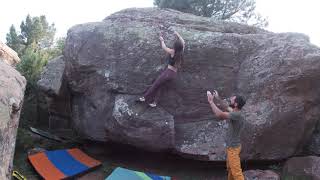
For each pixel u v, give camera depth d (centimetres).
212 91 1004
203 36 1034
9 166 574
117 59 1027
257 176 899
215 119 993
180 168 1047
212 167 1028
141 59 1013
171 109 995
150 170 1035
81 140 1159
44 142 1159
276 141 977
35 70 1393
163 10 1178
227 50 1024
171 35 1032
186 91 1002
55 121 1305
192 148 961
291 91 964
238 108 763
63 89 1214
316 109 1004
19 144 1045
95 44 1051
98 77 1036
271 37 1048
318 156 1020
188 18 1139
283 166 984
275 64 980
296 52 970
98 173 987
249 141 951
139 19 1111
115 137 993
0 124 527
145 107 977
